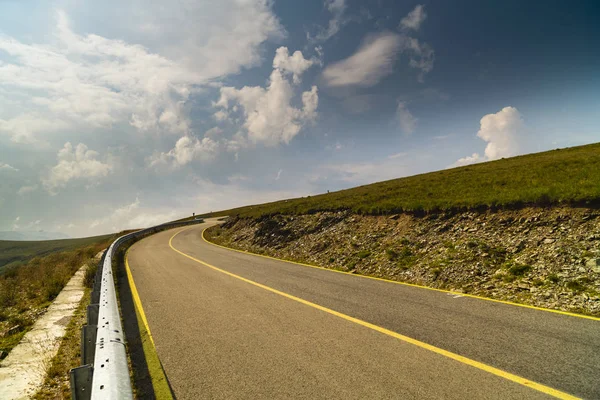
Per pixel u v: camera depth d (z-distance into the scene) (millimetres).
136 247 25234
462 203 13875
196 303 8539
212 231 35625
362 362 4699
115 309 5336
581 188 10719
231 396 3982
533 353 4691
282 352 5207
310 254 16109
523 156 31797
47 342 6461
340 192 31906
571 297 6984
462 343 5180
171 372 4730
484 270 9414
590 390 3695
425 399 3668
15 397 4457
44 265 18484
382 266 11992
